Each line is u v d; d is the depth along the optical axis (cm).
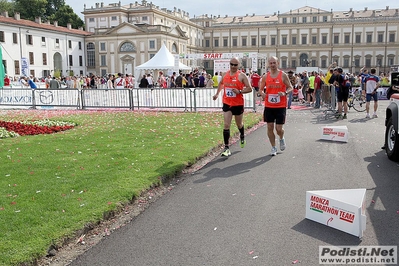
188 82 2983
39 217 472
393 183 632
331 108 1780
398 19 8531
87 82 3853
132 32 7100
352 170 714
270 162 785
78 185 595
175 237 445
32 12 8294
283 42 9362
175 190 617
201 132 1109
